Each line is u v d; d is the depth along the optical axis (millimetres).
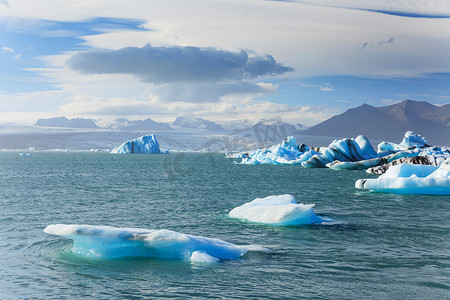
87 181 42562
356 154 61000
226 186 36438
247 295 8414
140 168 72750
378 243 12969
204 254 10930
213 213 19703
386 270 10109
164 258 11094
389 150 60250
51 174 54938
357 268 10281
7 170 65188
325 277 9562
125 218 18359
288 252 11867
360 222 16766
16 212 20062
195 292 8594
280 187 34781
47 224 16656
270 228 15461
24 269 10195
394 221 17047
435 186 26578
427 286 8945
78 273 9859
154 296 8383
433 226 15953
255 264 10602
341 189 32219
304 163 64875
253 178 46344
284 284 9070
